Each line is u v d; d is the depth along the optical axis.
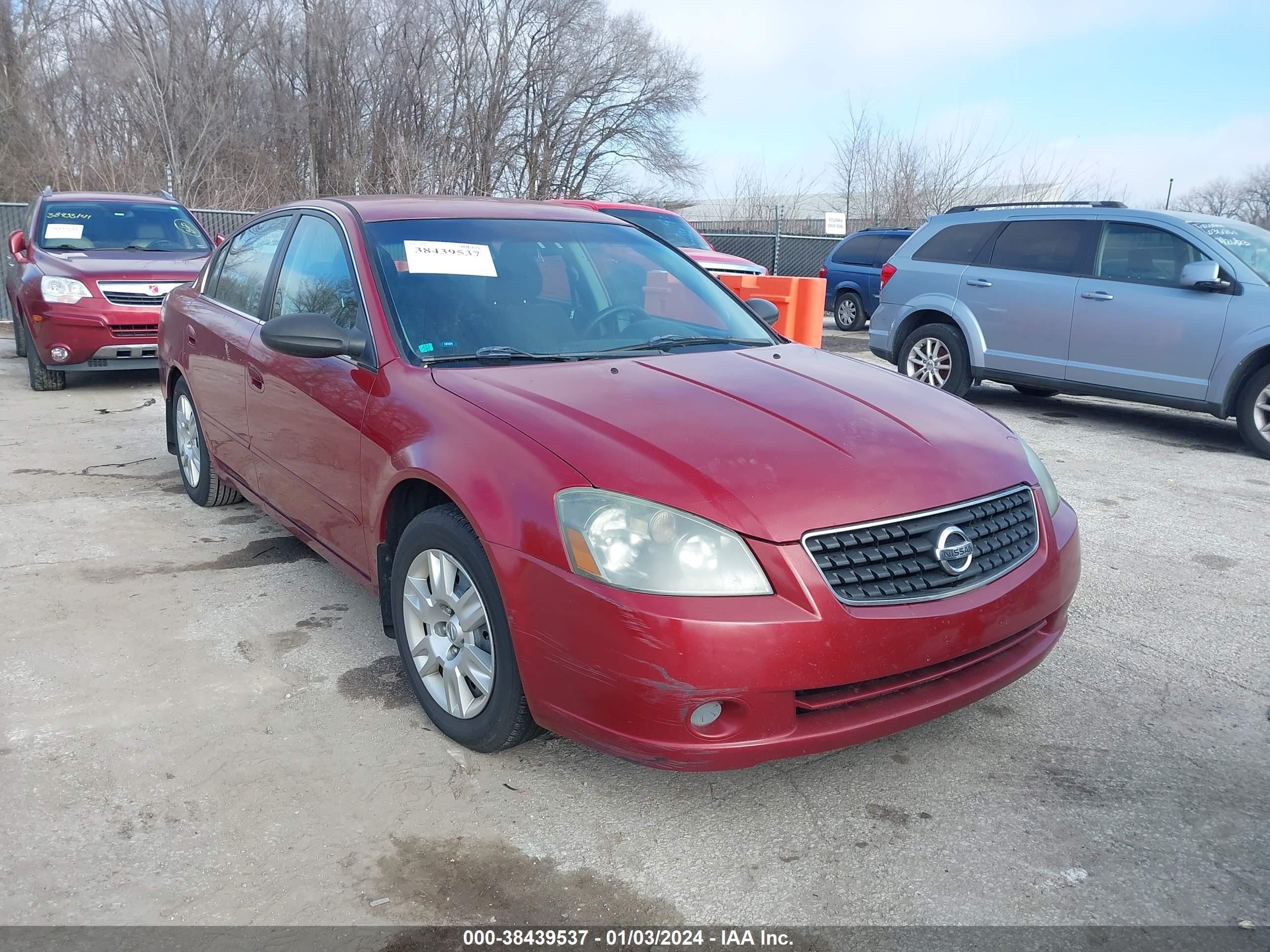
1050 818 2.62
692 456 2.52
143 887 2.29
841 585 2.38
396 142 27.94
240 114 27.55
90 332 8.34
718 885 2.35
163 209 10.13
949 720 3.15
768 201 26.55
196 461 5.24
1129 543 4.95
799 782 2.79
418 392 3.03
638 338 3.59
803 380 3.21
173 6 25.59
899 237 15.28
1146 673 3.48
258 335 4.13
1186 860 2.45
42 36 24.86
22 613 3.84
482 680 2.75
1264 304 6.78
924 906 2.28
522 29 30.97
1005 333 8.20
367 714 3.11
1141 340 7.37
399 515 3.13
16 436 6.97
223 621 3.81
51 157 23.48
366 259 3.51
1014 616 2.65
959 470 2.71
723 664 2.27
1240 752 2.96
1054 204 8.13
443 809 2.62
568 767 2.84
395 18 28.78
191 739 2.95
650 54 33.34
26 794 2.64
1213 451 7.09
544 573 2.45
